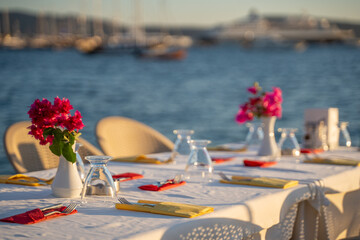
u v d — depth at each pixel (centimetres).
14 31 12000
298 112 1120
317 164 251
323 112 309
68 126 160
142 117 1132
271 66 3922
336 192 217
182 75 2970
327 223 217
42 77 2731
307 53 8312
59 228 130
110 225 132
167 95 1723
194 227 137
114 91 1912
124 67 4084
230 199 166
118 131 330
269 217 171
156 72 3341
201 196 171
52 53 8344
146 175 216
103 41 6525
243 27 14712
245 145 302
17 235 123
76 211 146
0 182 196
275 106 268
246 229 159
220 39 14950
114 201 153
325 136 311
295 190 186
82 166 174
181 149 237
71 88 2047
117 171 226
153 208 147
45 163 271
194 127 964
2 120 1004
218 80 2481
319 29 13638
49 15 11150
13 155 257
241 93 1772
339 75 2538
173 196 171
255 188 185
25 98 1544
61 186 167
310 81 2162
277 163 254
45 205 157
